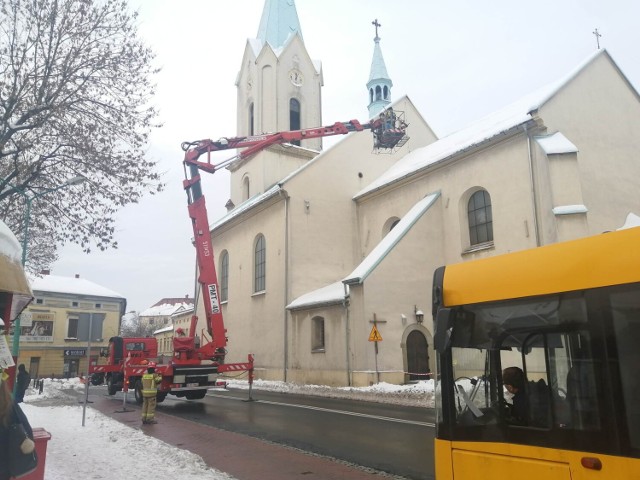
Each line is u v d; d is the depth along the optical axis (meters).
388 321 20.25
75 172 13.28
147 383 12.81
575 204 17.33
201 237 20.09
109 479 6.86
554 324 3.94
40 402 18.42
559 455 3.74
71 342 51.59
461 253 21.17
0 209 13.58
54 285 52.81
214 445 9.55
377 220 26.61
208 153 23.12
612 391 3.53
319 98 35.88
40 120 12.43
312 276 26.11
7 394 3.70
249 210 29.64
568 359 3.83
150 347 24.14
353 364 20.17
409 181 24.45
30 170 12.58
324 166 27.69
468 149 20.94
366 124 27.45
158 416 14.04
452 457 4.41
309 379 22.84
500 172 19.83
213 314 19.09
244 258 30.75
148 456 8.32
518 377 4.12
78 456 8.37
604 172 19.91
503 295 4.31
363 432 10.56
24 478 5.45
